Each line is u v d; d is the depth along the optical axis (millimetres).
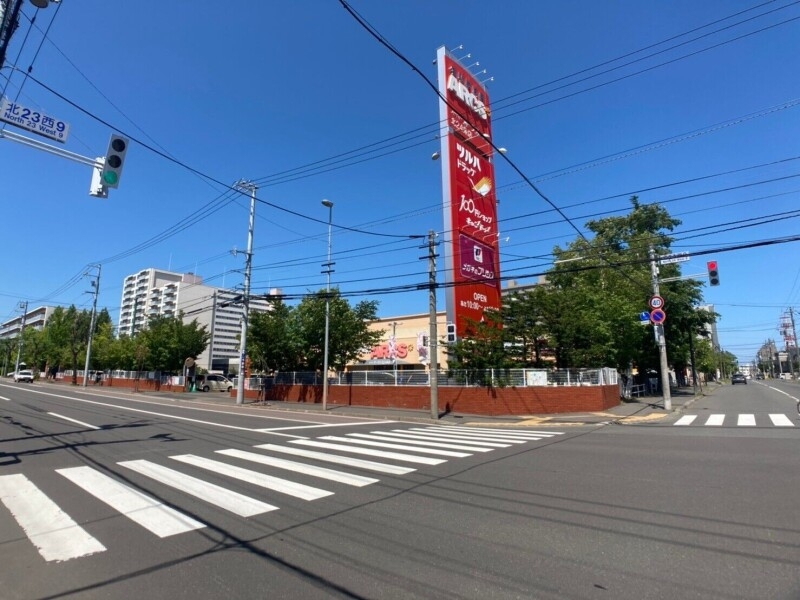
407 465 9422
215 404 31656
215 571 4438
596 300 28859
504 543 5094
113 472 8719
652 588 4012
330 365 32312
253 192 32688
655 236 36031
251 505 6578
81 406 25484
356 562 4625
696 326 40594
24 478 8250
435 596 3932
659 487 7375
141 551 4934
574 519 5863
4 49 7703
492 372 23969
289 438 13617
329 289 27688
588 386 23406
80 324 69000
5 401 27578
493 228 29828
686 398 33812
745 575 4223
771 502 6438
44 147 8758
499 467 9180
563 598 3869
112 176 9344
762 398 33031
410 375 27156
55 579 4293
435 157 20484
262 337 33656
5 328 144375
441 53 28172
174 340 52125
